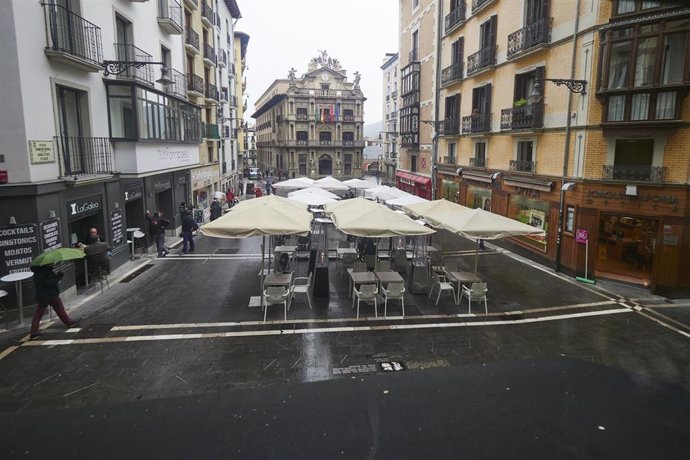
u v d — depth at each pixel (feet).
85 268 39.34
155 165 52.70
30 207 32.07
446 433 15.93
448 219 39.19
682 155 39.40
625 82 41.73
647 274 43.65
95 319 32.71
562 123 49.16
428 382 20.22
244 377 24.35
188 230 56.08
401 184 121.80
